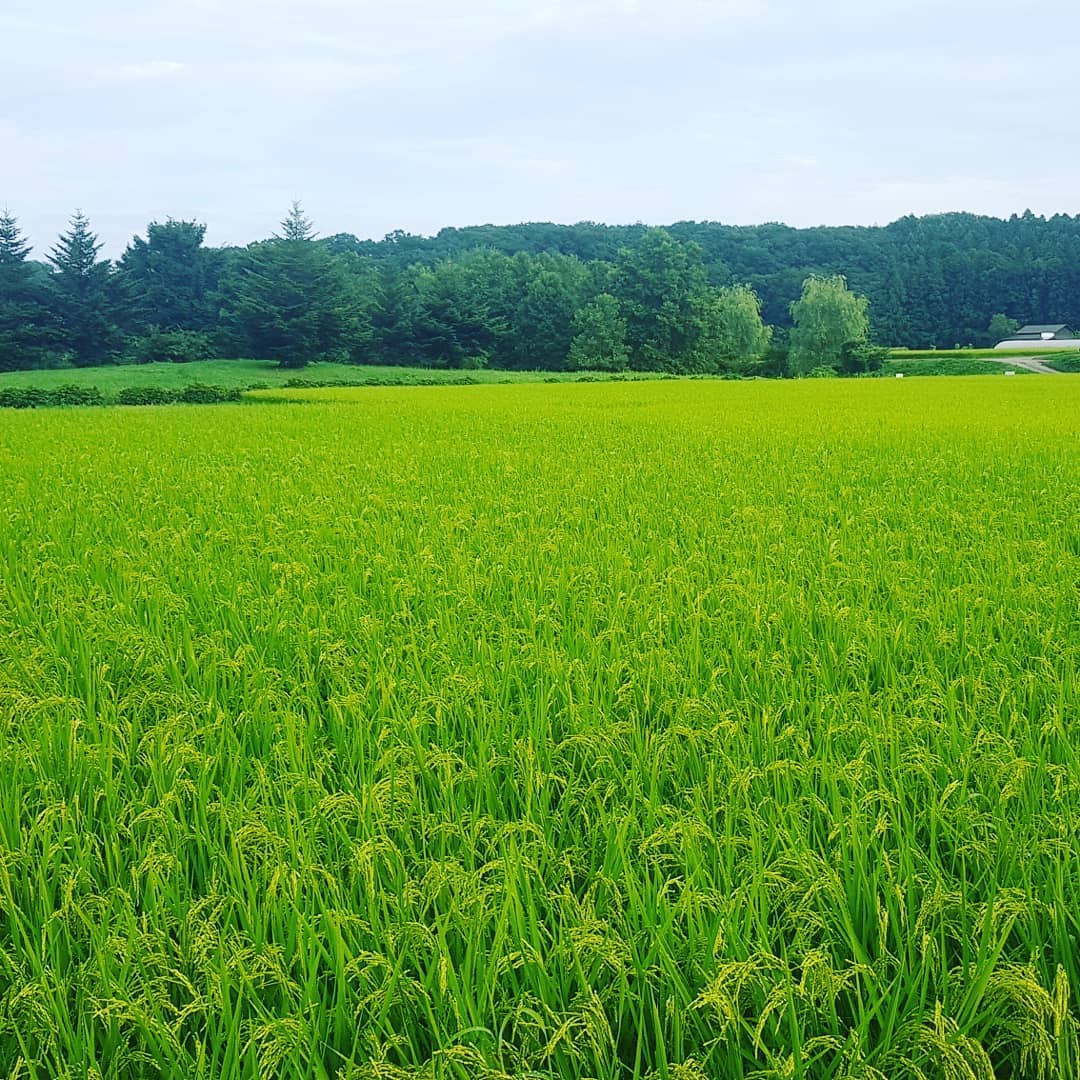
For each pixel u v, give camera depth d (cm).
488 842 337
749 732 421
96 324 8125
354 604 639
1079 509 952
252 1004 262
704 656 529
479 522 923
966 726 410
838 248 16212
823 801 369
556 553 786
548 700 461
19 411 3369
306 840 333
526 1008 250
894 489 1119
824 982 256
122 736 424
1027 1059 250
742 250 16188
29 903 315
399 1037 246
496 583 704
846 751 411
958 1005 262
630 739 419
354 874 313
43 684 500
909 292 14062
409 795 362
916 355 9562
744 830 350
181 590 708
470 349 9369
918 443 1678
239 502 1105
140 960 271
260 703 456
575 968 273
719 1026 258
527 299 9994
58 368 7719
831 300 9350
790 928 297
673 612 600
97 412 3269
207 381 6831
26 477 1360
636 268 10138
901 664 529
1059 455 1450
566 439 1888
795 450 1594
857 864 311
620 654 530
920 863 330
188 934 287
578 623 600
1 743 416
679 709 431
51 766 407
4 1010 270
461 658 526
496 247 17250
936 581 695
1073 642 541
